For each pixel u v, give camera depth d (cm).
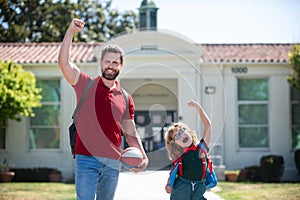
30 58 1321
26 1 1634
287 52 1370
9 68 1177
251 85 1324
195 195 491
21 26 1659
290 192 921
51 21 1902
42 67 1312
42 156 1306
